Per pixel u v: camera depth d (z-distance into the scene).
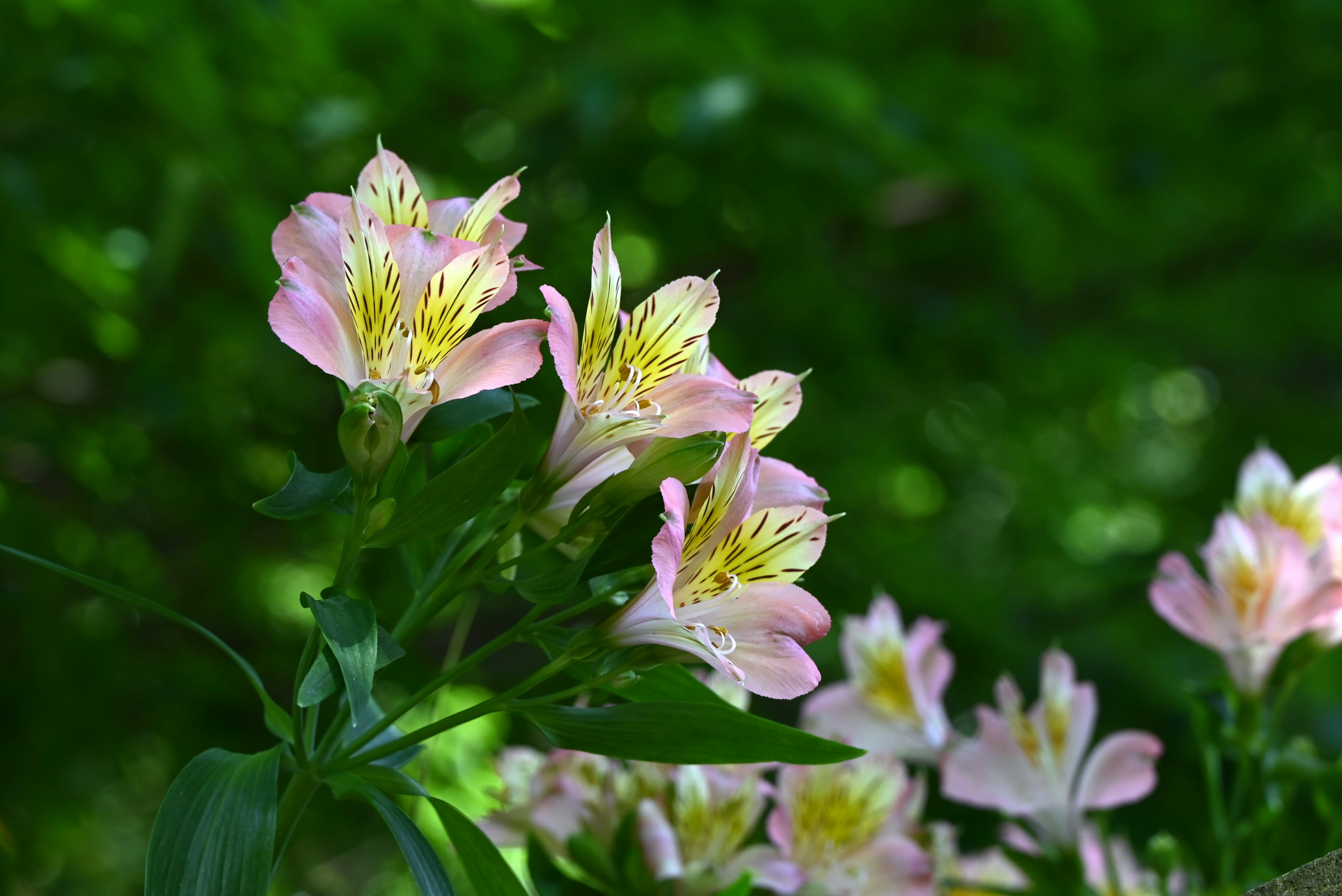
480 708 0.96
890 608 1.13
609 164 2.21
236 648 2.41
